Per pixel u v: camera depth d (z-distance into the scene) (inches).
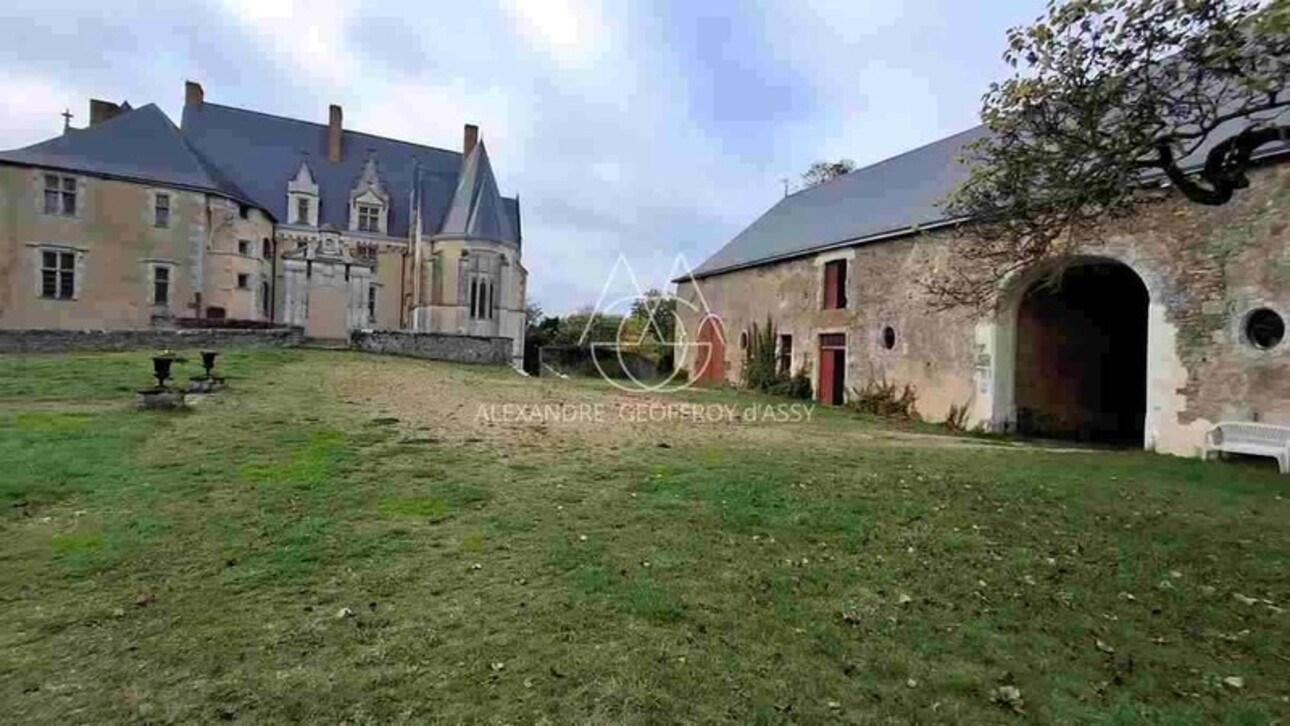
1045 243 281.3
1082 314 593.6
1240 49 193.6
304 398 464.8
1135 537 219.8
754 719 113.7
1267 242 392.8
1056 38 238.4
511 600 154.8
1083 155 234.5
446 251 1275.8
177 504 217.3
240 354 701.3
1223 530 231.0
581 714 112.8
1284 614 163.8
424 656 129.6
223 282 1050.7
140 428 327.3
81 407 383.9
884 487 278.2
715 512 230.4
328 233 1189.1
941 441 475.5
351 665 125.7
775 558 188.7
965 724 115.6
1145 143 217.6
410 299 1306.6
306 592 157.1
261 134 1290.6
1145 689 129.6
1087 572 187.8
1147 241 449.4
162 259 987.3
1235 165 216.7
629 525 213.8
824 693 122.6
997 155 269.0
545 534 201.8
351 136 1397.6
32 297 916.6
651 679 123.7
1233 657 143.6
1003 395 566.6
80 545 180.9
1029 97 243.8
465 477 268.2
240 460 277.0
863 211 813.9
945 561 192.4
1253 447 383.2
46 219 924.0
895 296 678.5
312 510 216.4
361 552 182.2
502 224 1328.7
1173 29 211.0
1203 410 419.2
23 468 246.1
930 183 727.7
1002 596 169.8
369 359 799.1
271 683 119.5
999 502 259.3
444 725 108.8
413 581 164.6
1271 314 391.9
